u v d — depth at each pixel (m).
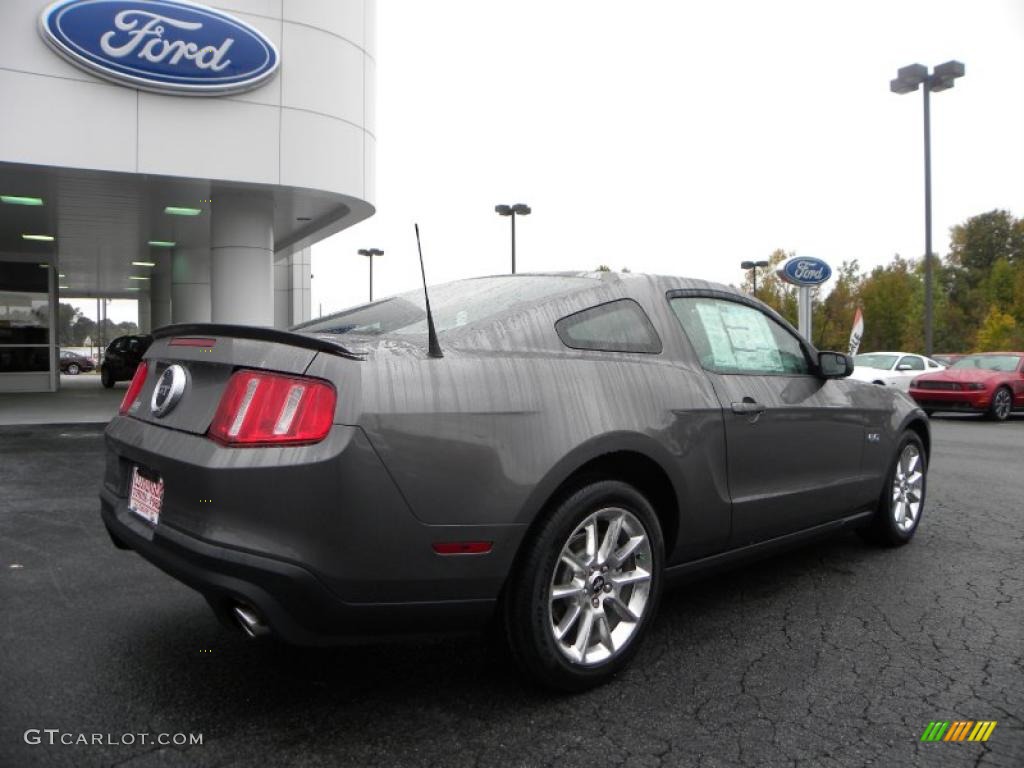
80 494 6.56
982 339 48.66
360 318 3.43
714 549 3.51
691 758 2.46
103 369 22.59
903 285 51.50
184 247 20.03
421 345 2.77
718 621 3.68
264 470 2.40
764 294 45.31
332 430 2.45
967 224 86.50
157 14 10.82
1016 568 4.56
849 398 4.39
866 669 3.14
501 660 3.17
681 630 3.56
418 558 2.54
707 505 3.37
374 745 2.52
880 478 4.66
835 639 3.46
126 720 2.66
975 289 79.00
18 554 4.70
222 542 2.41
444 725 2.66
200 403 2.69
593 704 2.83
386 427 2.49
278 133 11.92
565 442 2.81
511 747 2.52
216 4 11.31
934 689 2.97
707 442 3.37
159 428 2.82
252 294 13.06
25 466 8.02
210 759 2.41
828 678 3.06
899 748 2.54
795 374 4.14
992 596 4.06
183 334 2.96
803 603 3.94
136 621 3.59
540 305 3.16
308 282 28.48
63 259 22.62
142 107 10.99
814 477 4.07
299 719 2.68
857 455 4.43
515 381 2.81
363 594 2.50
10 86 10.22
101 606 3.79
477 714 2.74
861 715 2.76
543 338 3.04
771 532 3.80
